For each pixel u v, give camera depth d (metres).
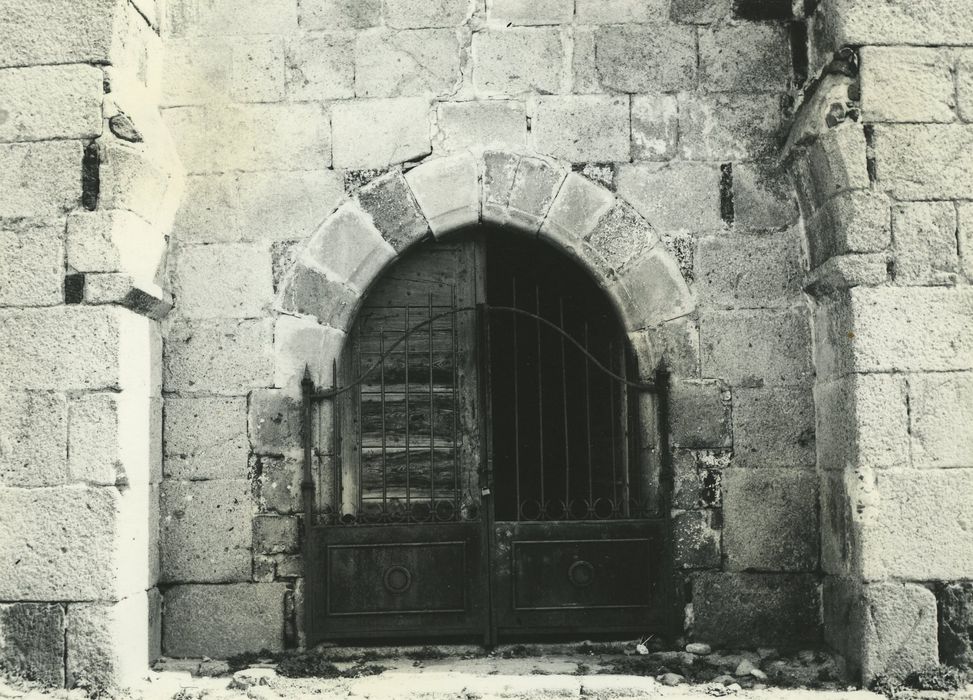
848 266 4.27
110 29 4.36
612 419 4.73
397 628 4.66
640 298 4.81
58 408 4.24
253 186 4.84
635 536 4.70
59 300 4.27
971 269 4.27
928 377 4.22
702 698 4.02
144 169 4.39
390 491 4.91
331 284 4.80
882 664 4.11
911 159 4.29
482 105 4.86
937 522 4.16
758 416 4.74
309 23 4.89
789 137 4.73
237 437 4.73
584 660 4.54
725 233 4.83
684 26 4.90
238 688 4.20
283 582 4.68
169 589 4.67
